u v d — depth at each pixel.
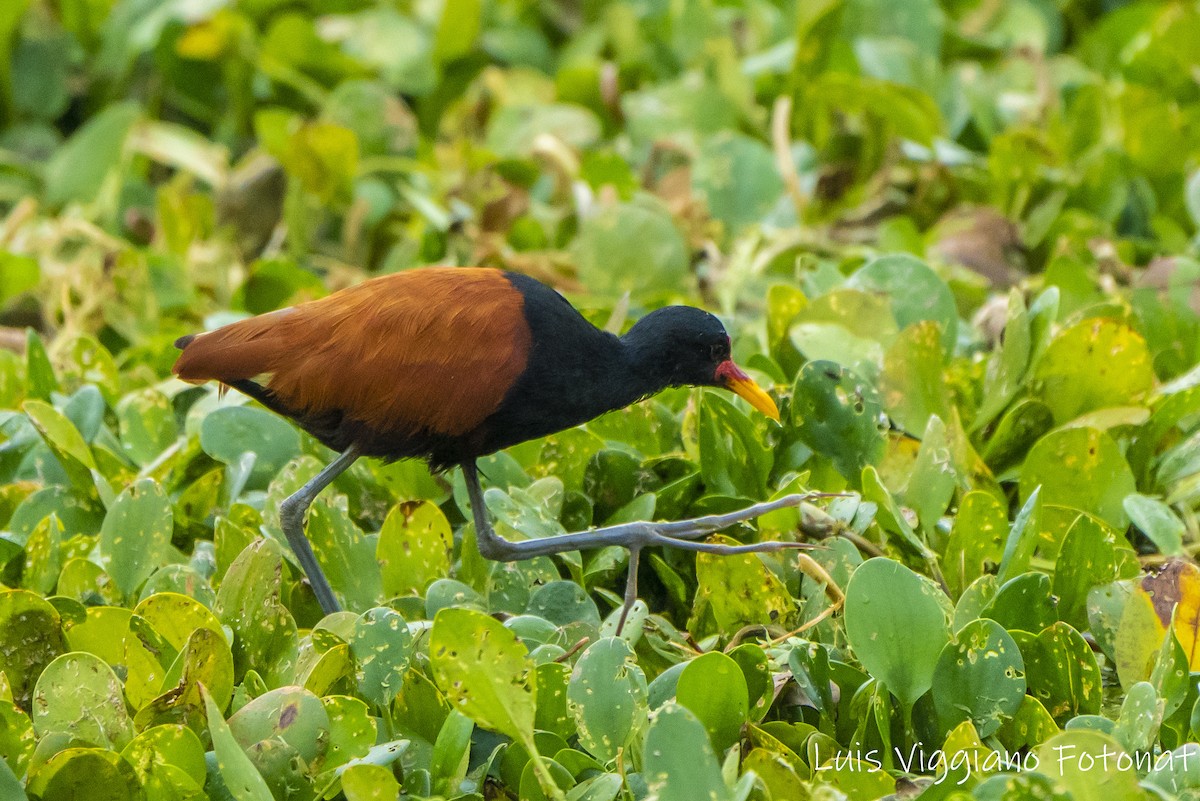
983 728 7.33
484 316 8.08
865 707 7.41
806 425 9.17
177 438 10.14
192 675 7.15
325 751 6.99
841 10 13.96
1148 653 7.58
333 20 16.94
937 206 13.84
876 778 6.80
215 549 8.72
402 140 15.21
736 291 12.00
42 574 8.63
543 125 14.94
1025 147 13.24
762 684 7.43
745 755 7.30
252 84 16.20
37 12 16.41
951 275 12.23
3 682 7.39
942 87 14.99
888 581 7.43
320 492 9.09
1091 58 16.66
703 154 13.97
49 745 6.93
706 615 8.47
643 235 12.18
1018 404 9.51
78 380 10.85
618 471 9.27
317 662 7.32
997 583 8.12
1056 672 7.60
